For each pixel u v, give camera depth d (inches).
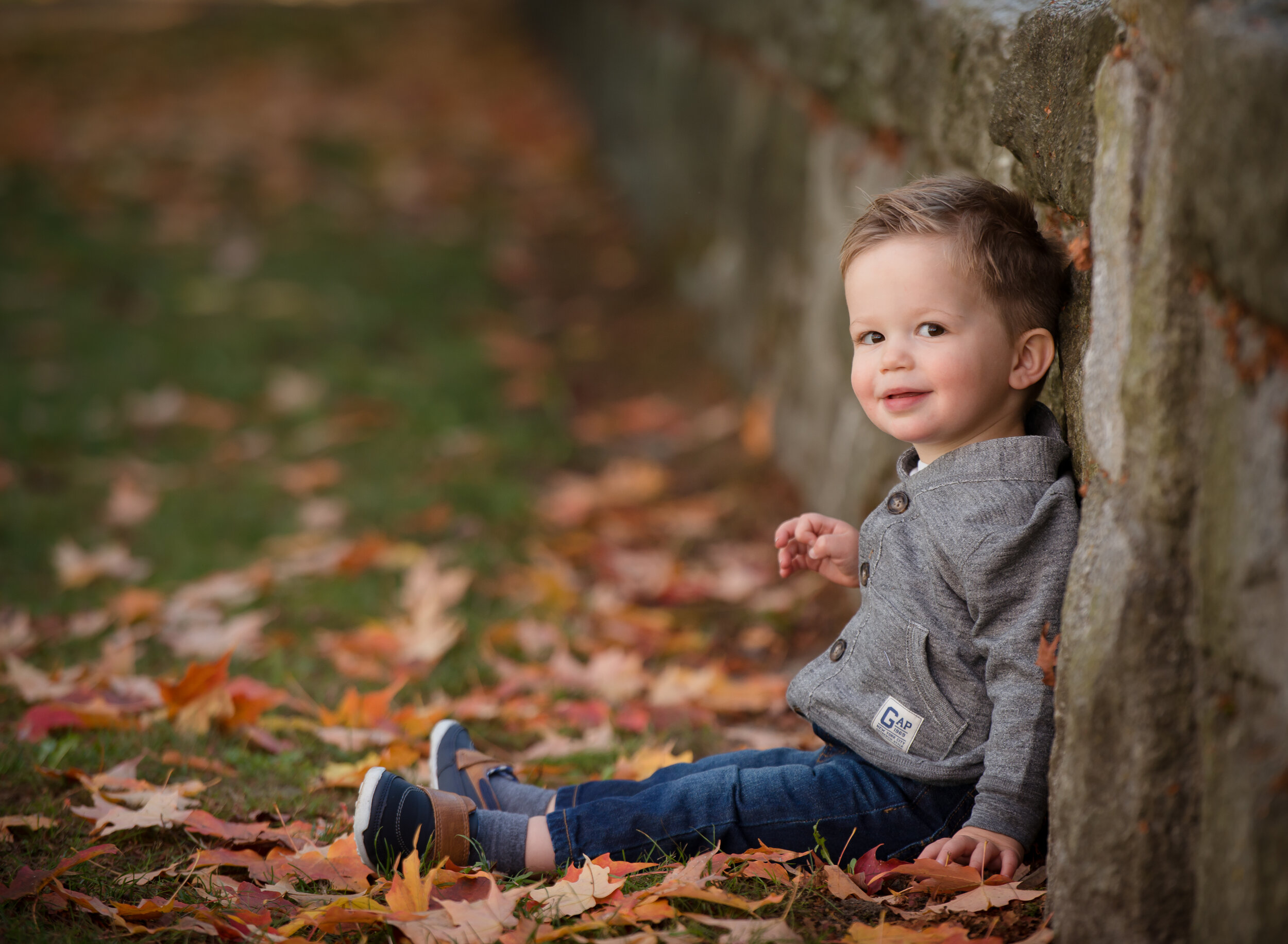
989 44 107.0
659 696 132.5
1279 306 53.7
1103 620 69.7
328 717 124.6
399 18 643.5
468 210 375.2
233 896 88.4
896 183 141.3
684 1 287.1
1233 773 60.7
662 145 312.8
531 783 113.6
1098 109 77.2
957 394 86.4
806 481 185.0
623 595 167.6
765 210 216.1
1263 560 57.4
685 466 214.7
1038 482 85.7
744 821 89.6
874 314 88.2
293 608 162.9
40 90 480.7
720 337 250.4
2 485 205.9
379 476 210.2
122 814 99.6
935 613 86.3
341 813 105.8
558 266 328.8
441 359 264.5
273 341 276.2
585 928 80.0
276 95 488.4
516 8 647.1
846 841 88.5
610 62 396.2
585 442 226.2
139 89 487.8
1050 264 87.4
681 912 84.4
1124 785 68.2
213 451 224.1
